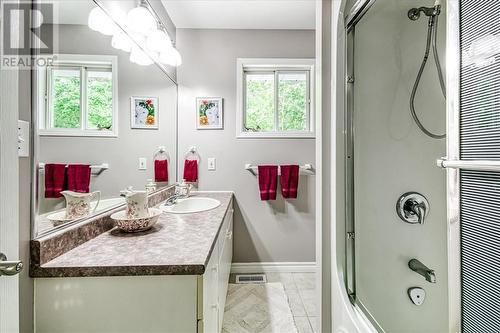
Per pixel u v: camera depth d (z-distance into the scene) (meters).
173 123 2.35
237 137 2.52
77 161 1.08
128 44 1.58
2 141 0.63
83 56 1.14
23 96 0.81
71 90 1.06
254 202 2.53
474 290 0.55
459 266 0.59
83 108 1.14
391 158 1.25
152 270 0.85
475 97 0.55
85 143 1.15
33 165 0.84
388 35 1.24
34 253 0.83
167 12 2.24
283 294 2.13
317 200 1.32
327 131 1.26
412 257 1.26
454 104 0.60
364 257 1.22
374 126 1.24
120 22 1.48
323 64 1.25
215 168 2.52
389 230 1.25
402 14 1.24
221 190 2.52
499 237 0.50
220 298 1.49
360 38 1.21
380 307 1.22
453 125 0.60
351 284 1.20
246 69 2.60
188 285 0.88
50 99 0.93
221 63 2.51
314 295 2.12
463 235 0.58
